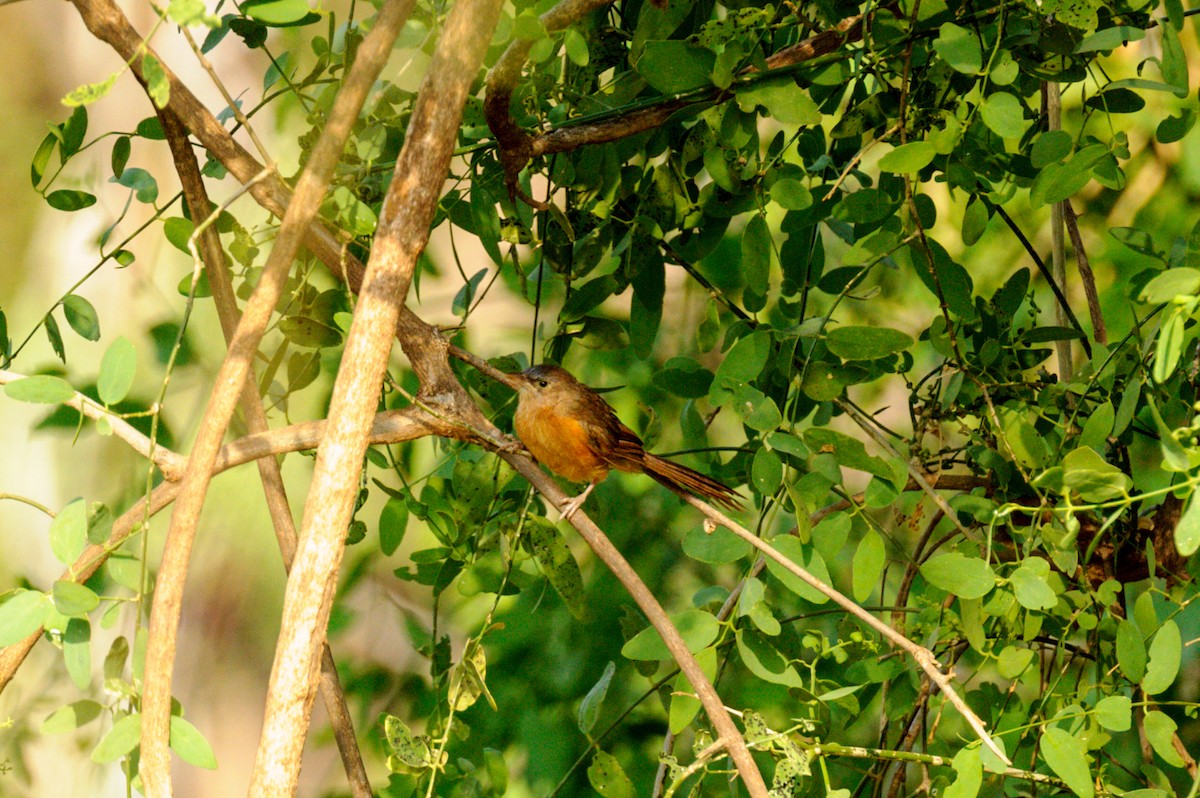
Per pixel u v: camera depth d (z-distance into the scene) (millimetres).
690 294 13273
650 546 12688
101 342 15000
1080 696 7332
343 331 6930
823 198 8164
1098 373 7602
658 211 8602
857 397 14062
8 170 16469
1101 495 5914
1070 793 7707
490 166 8367
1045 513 7656
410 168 5668
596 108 8125
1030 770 7582
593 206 8539
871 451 13508
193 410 12406
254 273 8344
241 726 17906
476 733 12008
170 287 15102
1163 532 7996
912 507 9008
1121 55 13430
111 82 4605
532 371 9102
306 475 14516
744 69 7363
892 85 8195
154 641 5555
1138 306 7555
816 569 6996
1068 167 7043
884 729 8508
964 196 12430
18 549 15164
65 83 16812
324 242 7059
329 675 7695
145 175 7668
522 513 8633
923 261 8047
